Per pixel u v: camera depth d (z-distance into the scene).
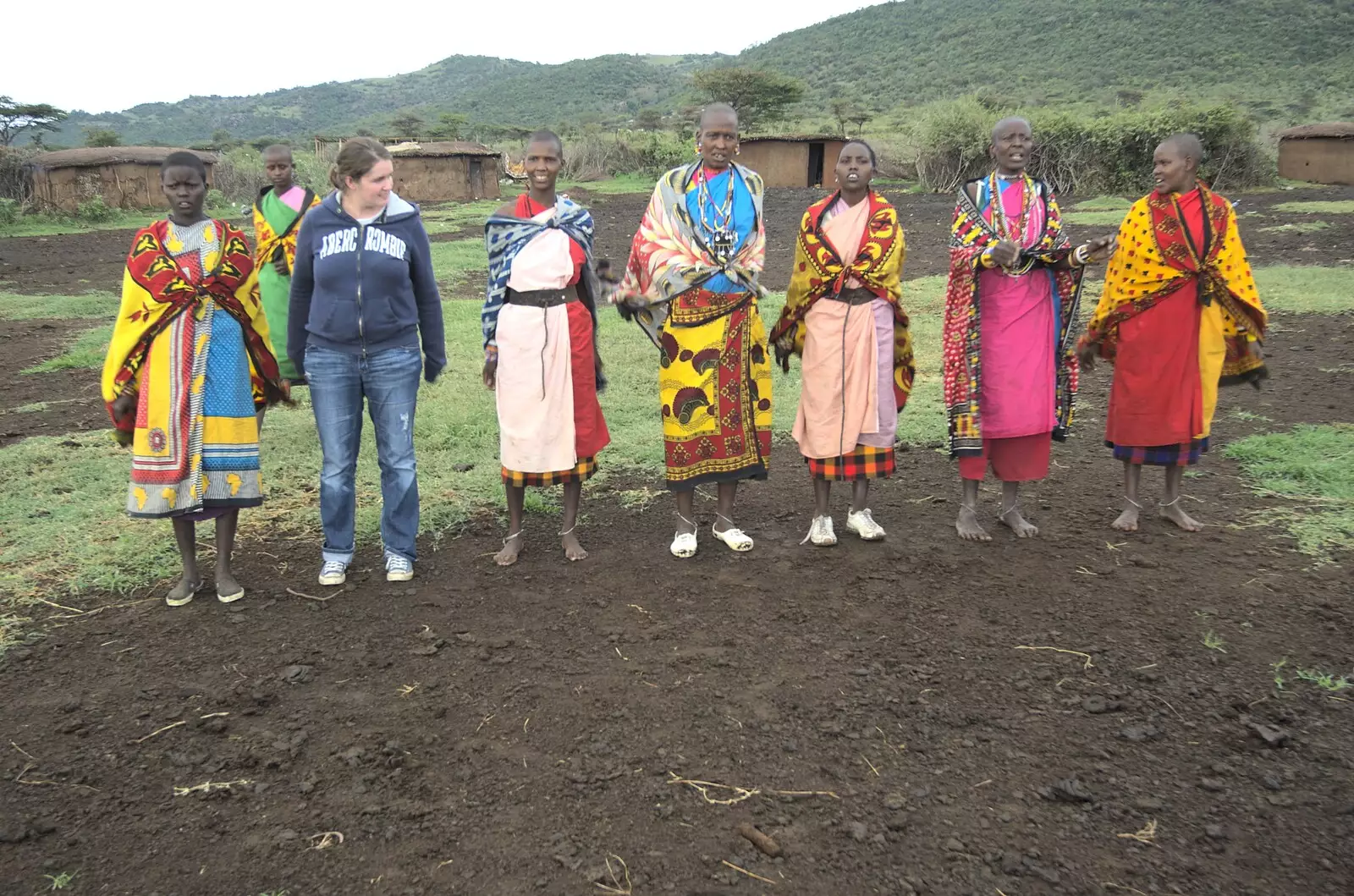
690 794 3.08
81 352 10.52
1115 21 152.00
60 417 7.95
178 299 4.23
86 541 5.25
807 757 3.27
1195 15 144.75
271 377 4.61
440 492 5.93
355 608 4.49
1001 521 5.40
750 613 4.36
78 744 3.42
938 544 5.14
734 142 4.68
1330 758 3.21
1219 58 129.00
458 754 3.33
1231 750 3.27
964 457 5.09
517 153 52.47
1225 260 4.92
